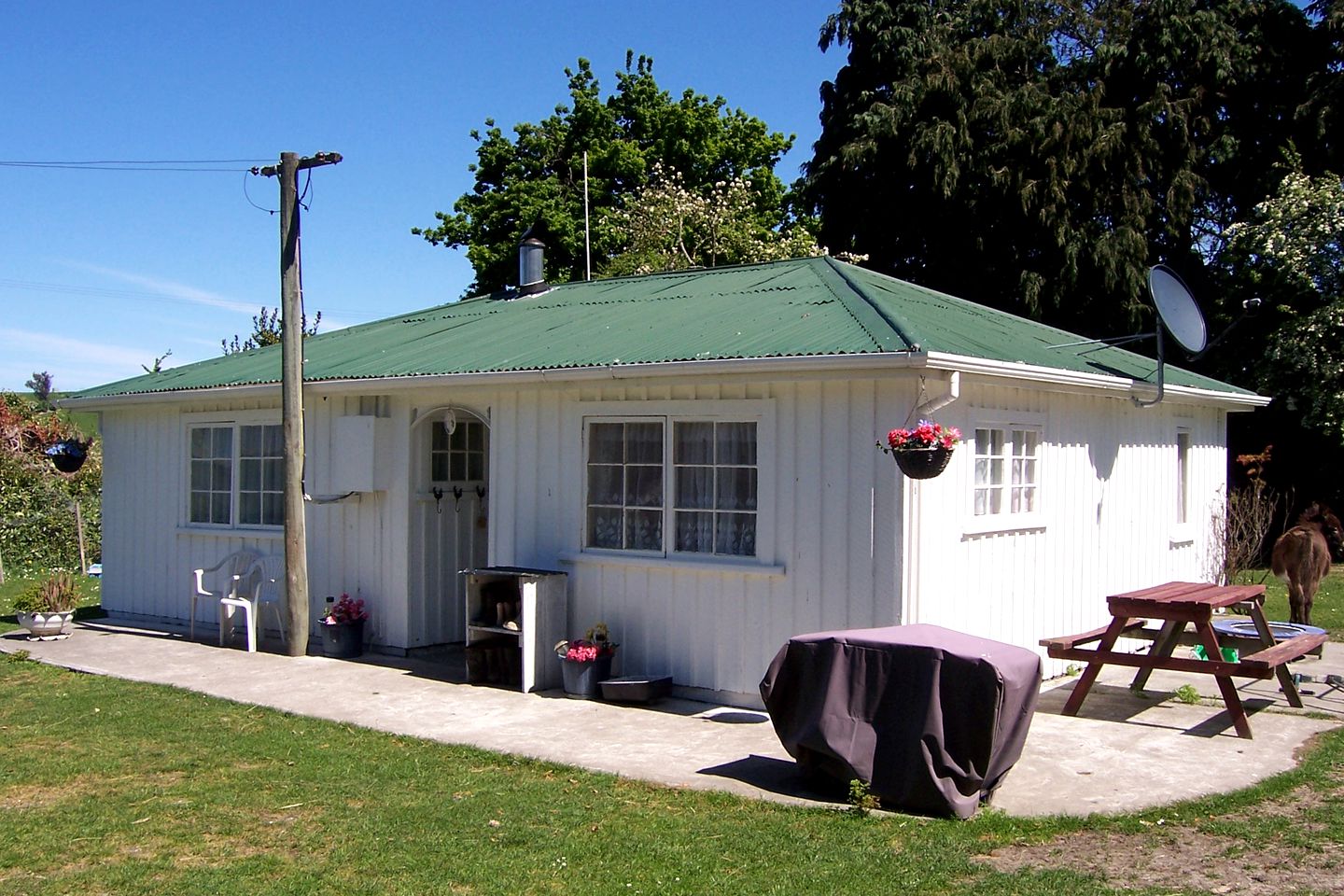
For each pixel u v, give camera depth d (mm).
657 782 6543
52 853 5406
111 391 13570
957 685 5922
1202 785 6480
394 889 4953
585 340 9906
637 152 32500
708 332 9125
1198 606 7793
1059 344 11602
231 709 8500
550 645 9234
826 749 6152
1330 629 12477
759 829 5719
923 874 5090
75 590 12328
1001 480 8992
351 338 13508
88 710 8461
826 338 8117
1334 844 5500
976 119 23156
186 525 12781
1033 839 5594
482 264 31375
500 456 9953
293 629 10758
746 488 8531
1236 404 13602
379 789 6449
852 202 25078
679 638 8797
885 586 7789
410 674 9859
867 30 25281
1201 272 23266
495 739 7562
